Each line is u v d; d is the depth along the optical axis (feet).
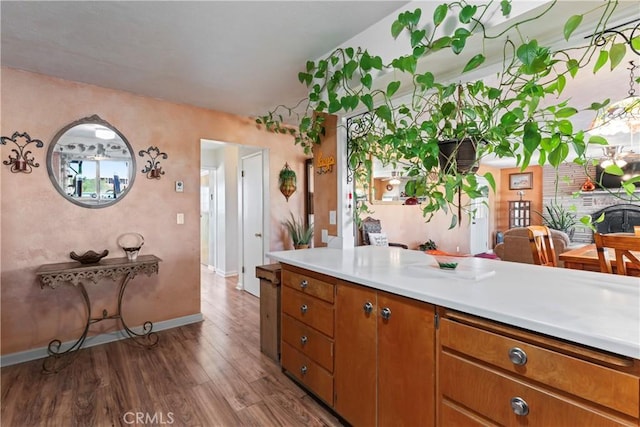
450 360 3.83
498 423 3.38
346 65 6.30
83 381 7.03
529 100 4.65
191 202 10.69
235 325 10.48
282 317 7.23
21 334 7.98
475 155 5.01
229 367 7.66
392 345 4.57
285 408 6.11
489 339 3.45
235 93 9.60
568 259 8.25
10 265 7.86
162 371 7.47
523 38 4.75
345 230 8.38
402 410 4.43
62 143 8.46
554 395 2.98
